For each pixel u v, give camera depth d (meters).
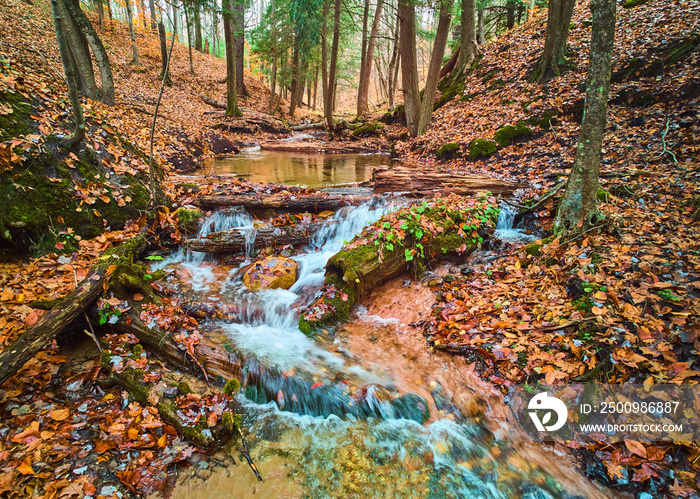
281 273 4.91
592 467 2.49
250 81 27.56
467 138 11.02
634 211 4.86
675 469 2.30
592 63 4.11
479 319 3.79
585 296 3.52
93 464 2.42
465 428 2.91
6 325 3.20
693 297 3.16
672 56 8.83
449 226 5.11
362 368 3.46
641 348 2.86
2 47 10.51
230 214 6.10
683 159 6.28
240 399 3.19
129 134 8.35
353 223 6.02
